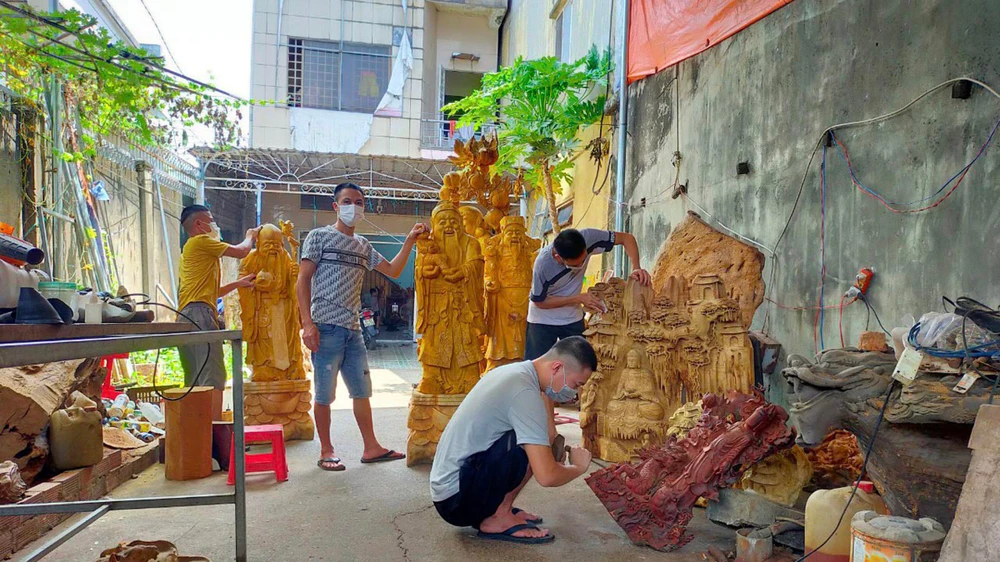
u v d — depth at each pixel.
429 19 14.77
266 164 12.88
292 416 4.88
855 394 2.49
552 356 2.90
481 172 4.75
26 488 2.94
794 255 4.68
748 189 5.26
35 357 1.37
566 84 8.15
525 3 13.16
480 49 15.51
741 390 3.83
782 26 4.87
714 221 5.75
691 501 2.88
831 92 4.34
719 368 3.94
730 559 2.75
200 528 3.04
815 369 2.56
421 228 4.25
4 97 6.09
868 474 2.66
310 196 15.14
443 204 4.43
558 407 6.56
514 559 2.74
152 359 7.79
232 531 3.01
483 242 4.85
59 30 5.09
